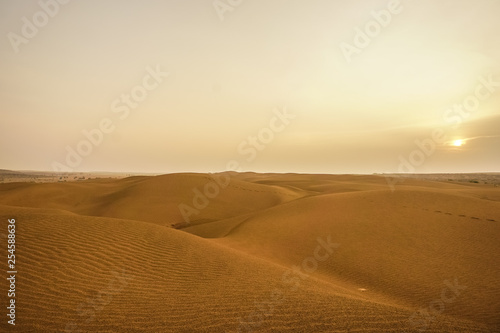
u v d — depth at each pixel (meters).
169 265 8.73
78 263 7.80
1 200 35.44
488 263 11.84
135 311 5.67
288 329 4.85
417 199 21.44
